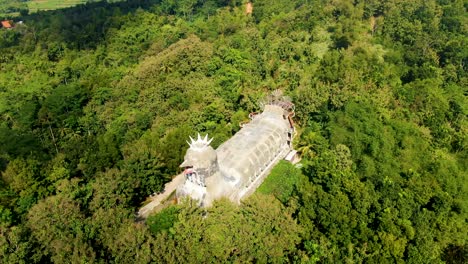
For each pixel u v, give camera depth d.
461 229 62.94
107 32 173.75
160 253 49.66
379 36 130.88
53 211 55.28
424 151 83.00
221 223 53.59
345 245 55.50
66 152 80.56
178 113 99.44
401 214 59.03
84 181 74.50
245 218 54.94
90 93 119.31
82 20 195.12
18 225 56.16
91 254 49.34
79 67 149.12
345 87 92.62
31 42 171.00
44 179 68.75
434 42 122.12
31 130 104.88
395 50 121.31
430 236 58.81
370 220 58.19
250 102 93.88
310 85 100.12
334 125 83.31
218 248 50.50
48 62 152.38
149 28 173.62
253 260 52.94
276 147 77.06
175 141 79.81
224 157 69.38
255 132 76.38
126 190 65.75
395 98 97.25
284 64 120.88
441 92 102.50
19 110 113.00
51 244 51.22
